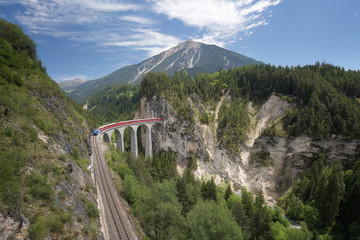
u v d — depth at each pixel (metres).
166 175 72.56
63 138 35.88
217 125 116.62
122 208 35.38
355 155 77.19
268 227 38.69
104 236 26.72
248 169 101.25
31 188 17.95
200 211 34.97
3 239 13.17
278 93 112.12
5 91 29.28
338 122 81.69
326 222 58.34
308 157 86.06
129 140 140.88
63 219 18.97
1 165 16.62
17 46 50.19
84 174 34.78
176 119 115.88
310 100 92.69
